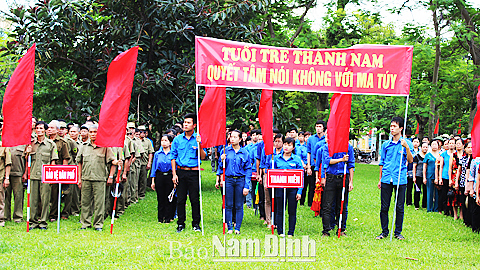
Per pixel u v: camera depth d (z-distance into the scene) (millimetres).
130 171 12758
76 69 16250
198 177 9156
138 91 14633
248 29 15984
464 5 20109
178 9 14969
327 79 8781
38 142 9320
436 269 6363
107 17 16719
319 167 10516
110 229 8977
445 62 23031
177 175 9109
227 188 8875
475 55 21859
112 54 15070
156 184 10102
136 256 6770
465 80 22031
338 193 9156
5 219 9734
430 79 23891
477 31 21703
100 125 8617
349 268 6332
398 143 8695
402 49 8797
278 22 25594
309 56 8789
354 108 25797
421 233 9219
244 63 8742
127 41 15352
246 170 8875
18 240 7684
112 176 9344
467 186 9445
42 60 14711
